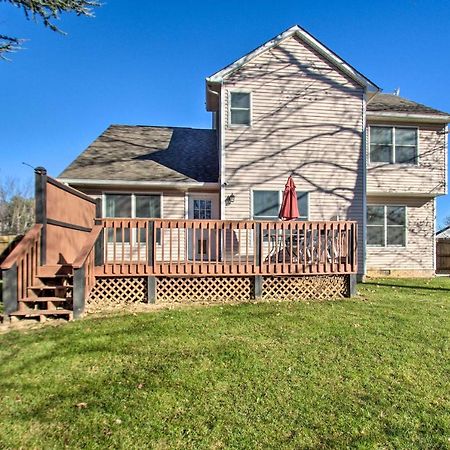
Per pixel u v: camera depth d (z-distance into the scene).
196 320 5.90
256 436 2.80
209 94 13.13
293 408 3.22
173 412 3.11
